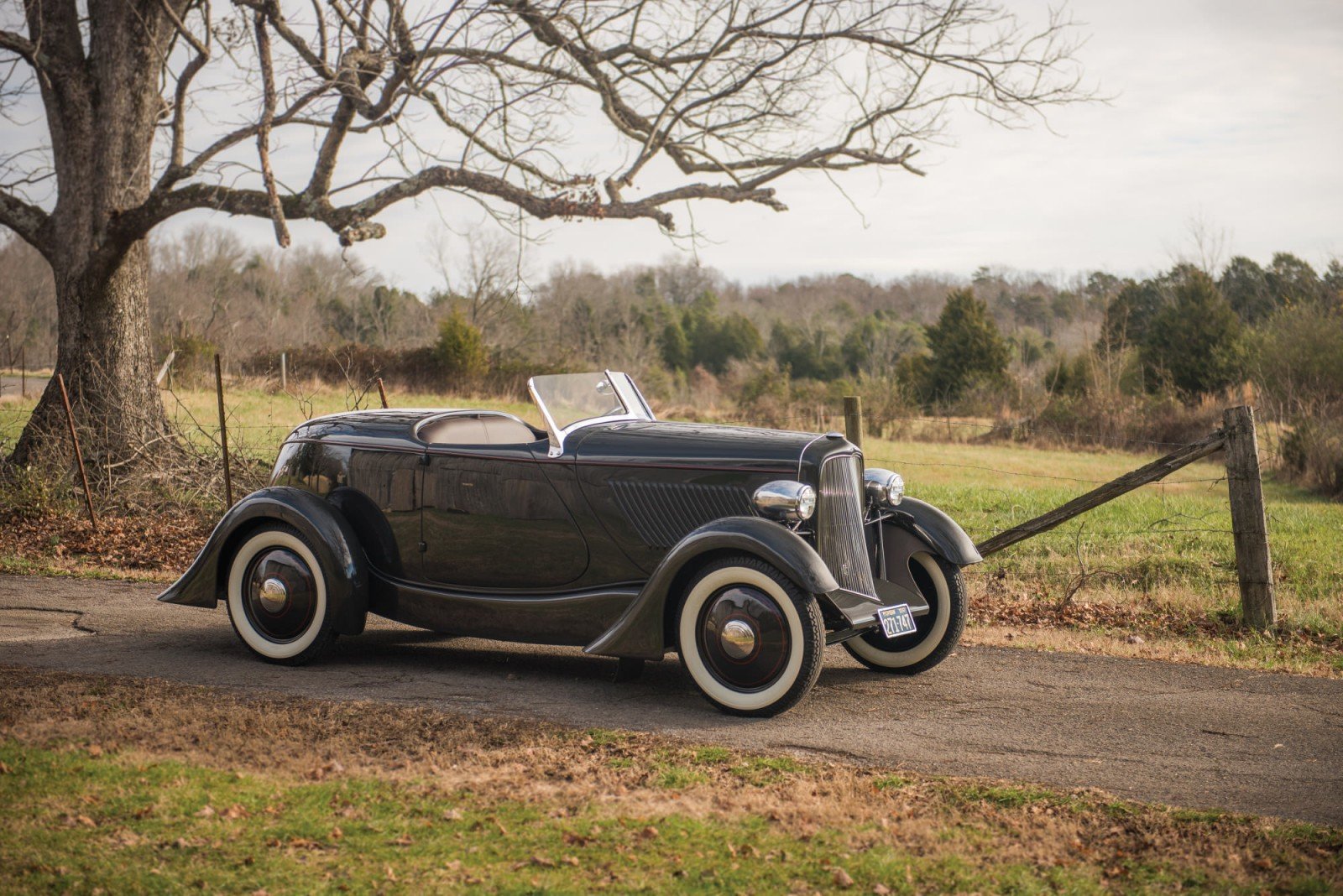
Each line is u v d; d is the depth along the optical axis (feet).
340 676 18.11
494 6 38.06
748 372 194.70
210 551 19.33
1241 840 11.31
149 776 12.49
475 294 158.61
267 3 34.45
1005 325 274.36
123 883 9.77
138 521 36.11
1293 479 58.08
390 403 92.43
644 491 17.29
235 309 183.21
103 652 19.58
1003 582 28.22
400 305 188.75
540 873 10.18
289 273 205.26
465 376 113.91
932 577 18.95
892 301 340.59
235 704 15.85
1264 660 19.92
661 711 16.25
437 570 18.76
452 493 18.48
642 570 17.43
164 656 19.34
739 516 16.53
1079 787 12.94
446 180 37.04
